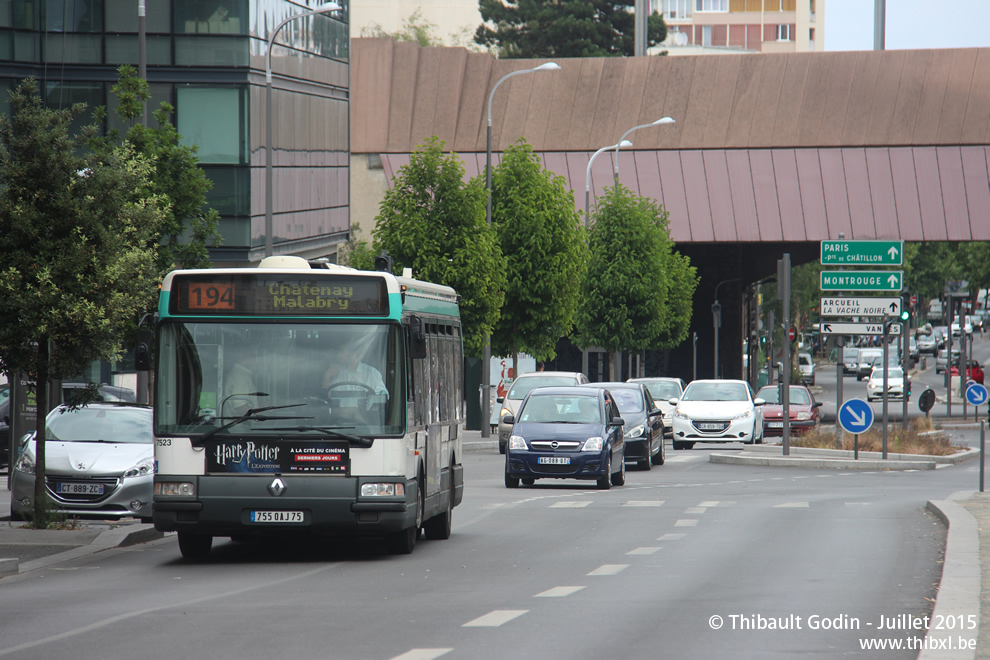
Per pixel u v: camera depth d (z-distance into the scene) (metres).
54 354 37.66
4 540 35.78
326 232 114.94
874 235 134.62
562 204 100.25
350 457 30.95
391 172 141.50
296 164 105.56
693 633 20.31
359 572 29.30
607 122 140.00
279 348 31.38
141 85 56.28
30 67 89.88
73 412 44.94
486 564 30.42
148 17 91.62
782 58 138.62
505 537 36.75
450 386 38.19
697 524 39.91
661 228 131.75
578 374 86.50
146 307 39.31
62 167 37.62
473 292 92.12
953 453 77.56
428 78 143.00
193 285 31.59
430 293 36.25
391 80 143.25
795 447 79.94
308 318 31.50
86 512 41.56
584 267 102.38
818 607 22.91
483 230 92.75
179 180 56.31
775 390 101.25
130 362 93.31
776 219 136.50
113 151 40.00
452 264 91.75
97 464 41.56
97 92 90.69
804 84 137.75
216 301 31.52
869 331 73.81
